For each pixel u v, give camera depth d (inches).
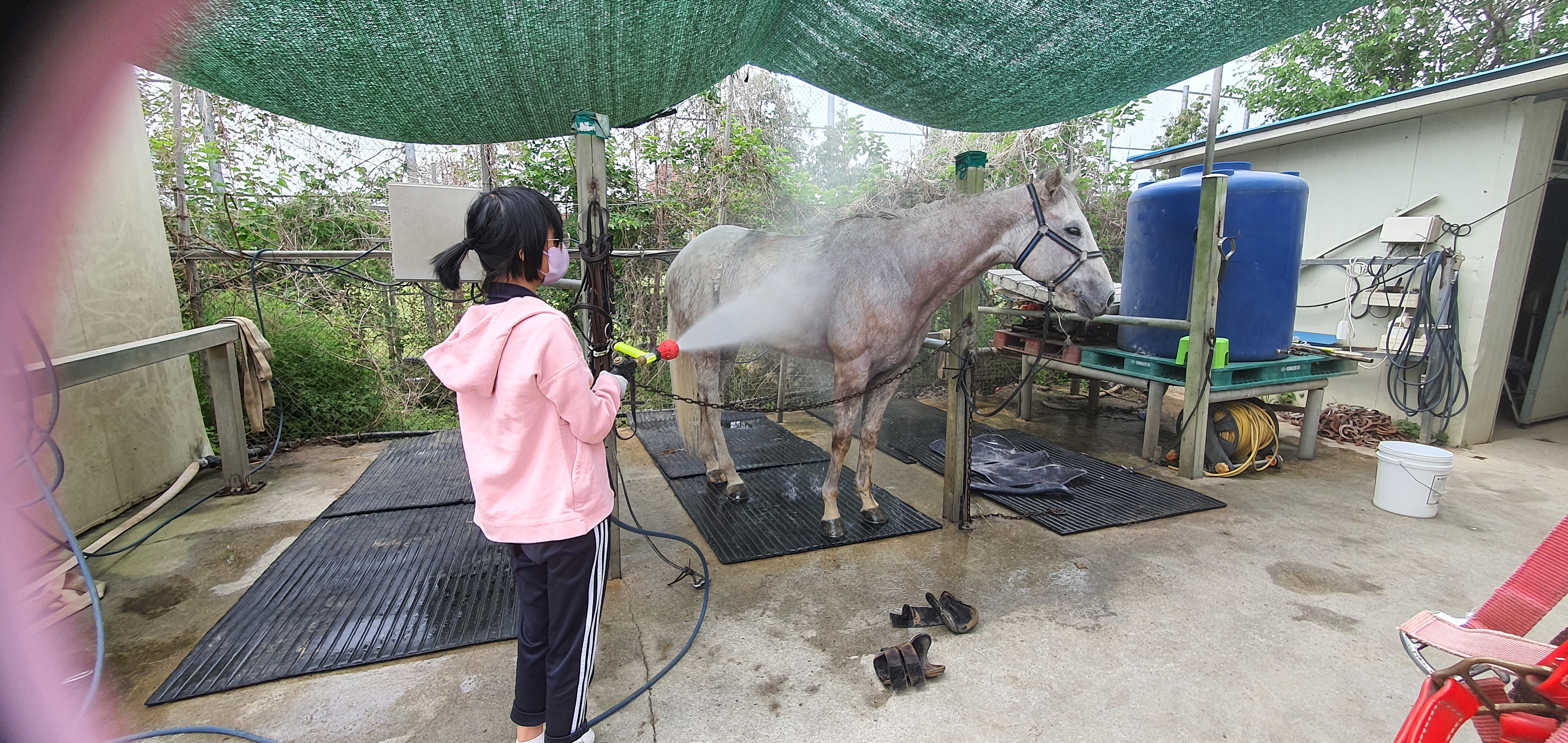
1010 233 103.1
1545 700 37.5
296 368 167.5
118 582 97.7
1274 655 80.4
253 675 74.9
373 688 73.9
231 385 132.3
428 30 65.5
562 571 53.7
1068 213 101.8
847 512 127.6
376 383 183.2
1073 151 244.4
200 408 155.4
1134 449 174.4
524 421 50.8
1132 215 166.2
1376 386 191.3
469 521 119.8
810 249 110.0
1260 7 80.2
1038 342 190.4
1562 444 179.2
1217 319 154.0
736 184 201.5
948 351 123.0
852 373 107.6
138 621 87.2
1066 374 207.2
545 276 55.8
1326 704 71.3
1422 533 118.2
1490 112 159.8
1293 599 94.4
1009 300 223.1
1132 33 87.7
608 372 63.3
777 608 92.7
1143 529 120.8
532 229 50.7
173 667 77.1
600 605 57.5
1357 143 189.3
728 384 210.7
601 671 77.9
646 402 208.7
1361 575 101.7
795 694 73.6
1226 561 106.9
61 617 84.7
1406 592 96.1
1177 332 156.2
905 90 108.5
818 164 240.8
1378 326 186.7
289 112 78.5
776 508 129.6
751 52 96.0
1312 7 79.1
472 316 51.3
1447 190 169.9
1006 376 246.2
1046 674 76.9
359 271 183.5
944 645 83.1
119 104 121.0
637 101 88.8
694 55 80.6
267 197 181.2
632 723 68.9
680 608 92.7
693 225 200.5
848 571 104.1
